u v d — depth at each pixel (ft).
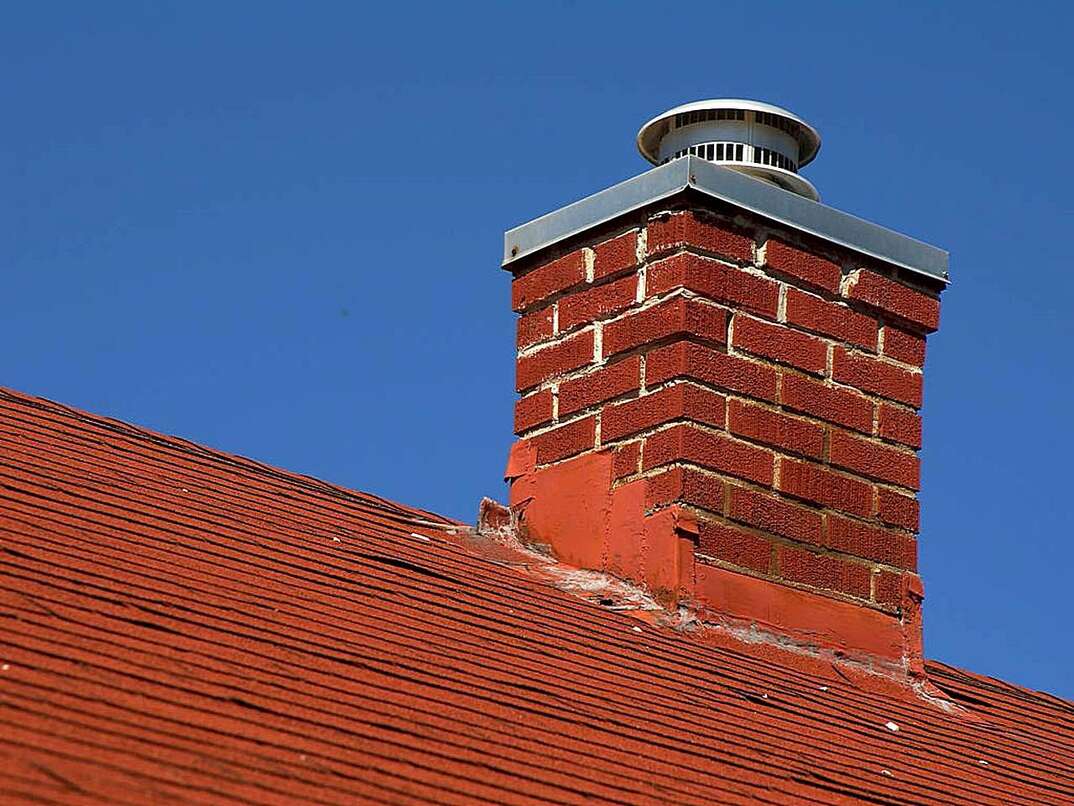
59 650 26.50
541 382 41.55
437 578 36.09
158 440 39.22
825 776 32.94
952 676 42.39
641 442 39.22
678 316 39.01
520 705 30.86
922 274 42.50
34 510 32.27
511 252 42.70
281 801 24.04
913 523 41.19
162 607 29.58
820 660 38.88
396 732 27.86
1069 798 36.70
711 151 43.57
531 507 40.91
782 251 40.65
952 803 33.96
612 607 37.88
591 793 28.09
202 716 25.96
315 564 34.45
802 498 39.68
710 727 33.22
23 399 38.91
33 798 21.85
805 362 40.47
